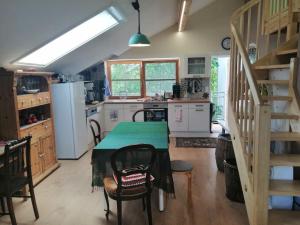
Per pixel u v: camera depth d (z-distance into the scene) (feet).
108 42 15.51
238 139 8.64
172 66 21.30
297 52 9.30
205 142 17.85
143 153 8.23
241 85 8.39
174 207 9.36
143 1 11.47
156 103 19.40
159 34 20.10
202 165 13.48
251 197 7.17
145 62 21.42
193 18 19.62
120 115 19.98
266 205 6.77
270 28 13.19
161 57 20.39
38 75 12.19
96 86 20.20
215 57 20.80
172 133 19.49
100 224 8.45
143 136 9.71
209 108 18.93
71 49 13.07
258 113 6.41
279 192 6.88
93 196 10.37
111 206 9.56
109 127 20.18
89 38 12.84
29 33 8.45
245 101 7.98
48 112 13.12
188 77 19.98
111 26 12.56
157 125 11.72
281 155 7.76
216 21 19.47
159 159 8.11
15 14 6.97
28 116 11.89
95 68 21.16
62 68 15.74
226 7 19.25
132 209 9.39
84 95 16.38
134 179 7.65
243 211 8.96
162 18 16.80
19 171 8.43
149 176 7.63
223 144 12.16
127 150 7.03
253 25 17.63
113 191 7.57
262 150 6.52
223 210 9.07
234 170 9.39
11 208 7.96
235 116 9.10
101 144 8.66
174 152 15.79
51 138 13.14
